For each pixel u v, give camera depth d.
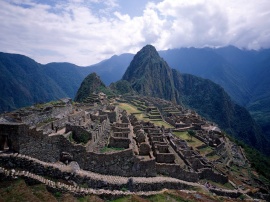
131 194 34.72
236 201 47.22
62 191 29.58
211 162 76.50
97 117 58.06
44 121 43.44
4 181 27.36
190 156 61.41
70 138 38.47
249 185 72.00
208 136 112.62
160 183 40.28
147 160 41.34
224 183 61.59
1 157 28.53
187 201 37.59
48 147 33.66
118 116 75.81
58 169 31.50
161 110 184.38
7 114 45.31
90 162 36.59
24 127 30.42
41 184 28.94
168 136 75.25
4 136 30.38
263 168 110.75
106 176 36.72
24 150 30.48
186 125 122.56
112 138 45.22
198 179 53.97
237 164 98.12
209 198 41.72
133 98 197.88
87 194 30.98
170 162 48.16
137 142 50.81
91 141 40.00
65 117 47.31
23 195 26.19
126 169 39.47
